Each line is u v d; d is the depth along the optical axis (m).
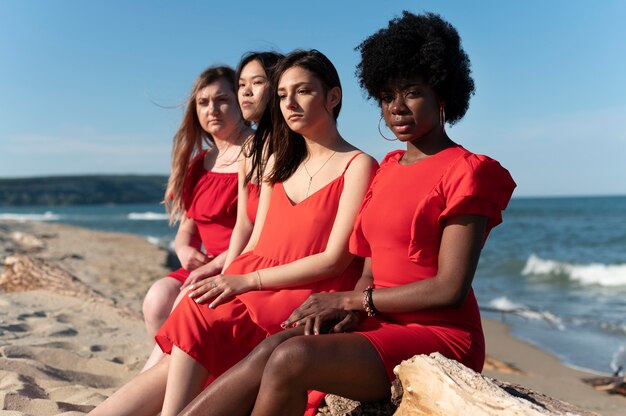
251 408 2.63
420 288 2.66
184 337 3.10
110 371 4.95
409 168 2.85
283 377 2.47
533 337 9.59
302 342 2.49
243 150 4.08
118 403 3.24
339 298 2.85
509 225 48.66
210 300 3.24
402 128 2.82
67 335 5.99
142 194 158.12
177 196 4.78
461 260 2.62
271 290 3.29
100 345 5.67
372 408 2.73
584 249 27.72
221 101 4.50
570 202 120.31
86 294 7.66
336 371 2.50
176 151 4.76
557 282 16.83
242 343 3.22
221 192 4.43
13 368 4.45
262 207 3.72
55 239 21.14
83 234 25.47
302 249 3.39
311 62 3.41
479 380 2.35
